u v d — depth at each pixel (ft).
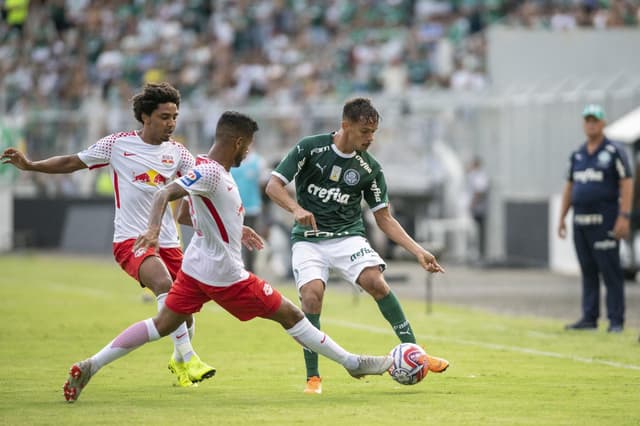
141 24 430.20
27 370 106.42
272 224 245.45
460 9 399.03
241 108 315.78
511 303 189.47
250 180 202.18
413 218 304.50
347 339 135.13
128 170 100.58
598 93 258.37
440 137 311.68
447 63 366.22
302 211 91.40
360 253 95.30
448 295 205.46
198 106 361.92
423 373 90.33
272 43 415.64
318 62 392.68
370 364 89.86
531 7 381.19
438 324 154.71
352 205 96.68
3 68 427.33
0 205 346.33
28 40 433.48
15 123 338.13
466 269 275.18
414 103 322.55
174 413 81.87
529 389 95.04
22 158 99.25
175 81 399.65
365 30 404.98
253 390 94.17
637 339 135.95
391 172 309.01
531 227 280.92
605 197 145.28
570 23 366.22
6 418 79.36
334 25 416.26
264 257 274.57
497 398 89.76
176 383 98.07
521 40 305.94
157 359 113.91
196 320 155.74
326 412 82.53
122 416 80.38
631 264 229.04
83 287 215.72
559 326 152.76
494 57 307.58
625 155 144.36
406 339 96.32
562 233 152.76
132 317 160.15
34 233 345.92
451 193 307.17
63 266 276.41
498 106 295.48
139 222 100.42
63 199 343.26
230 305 87.86
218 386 96.58
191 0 436.76
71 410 83.10
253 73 390.42
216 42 416.05
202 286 87.10
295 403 86.89
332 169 95.09
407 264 294.46
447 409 84.17
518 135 286.25
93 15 442.50
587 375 104.17
